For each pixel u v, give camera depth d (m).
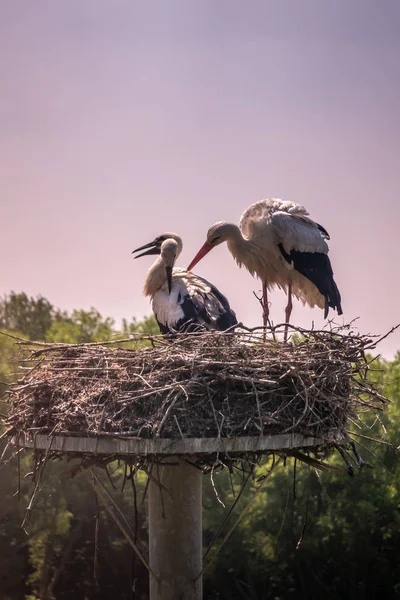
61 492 21.28
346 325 10.46
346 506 19.80
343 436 9.68
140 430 8.77
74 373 9.62
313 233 14.46
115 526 21.44
